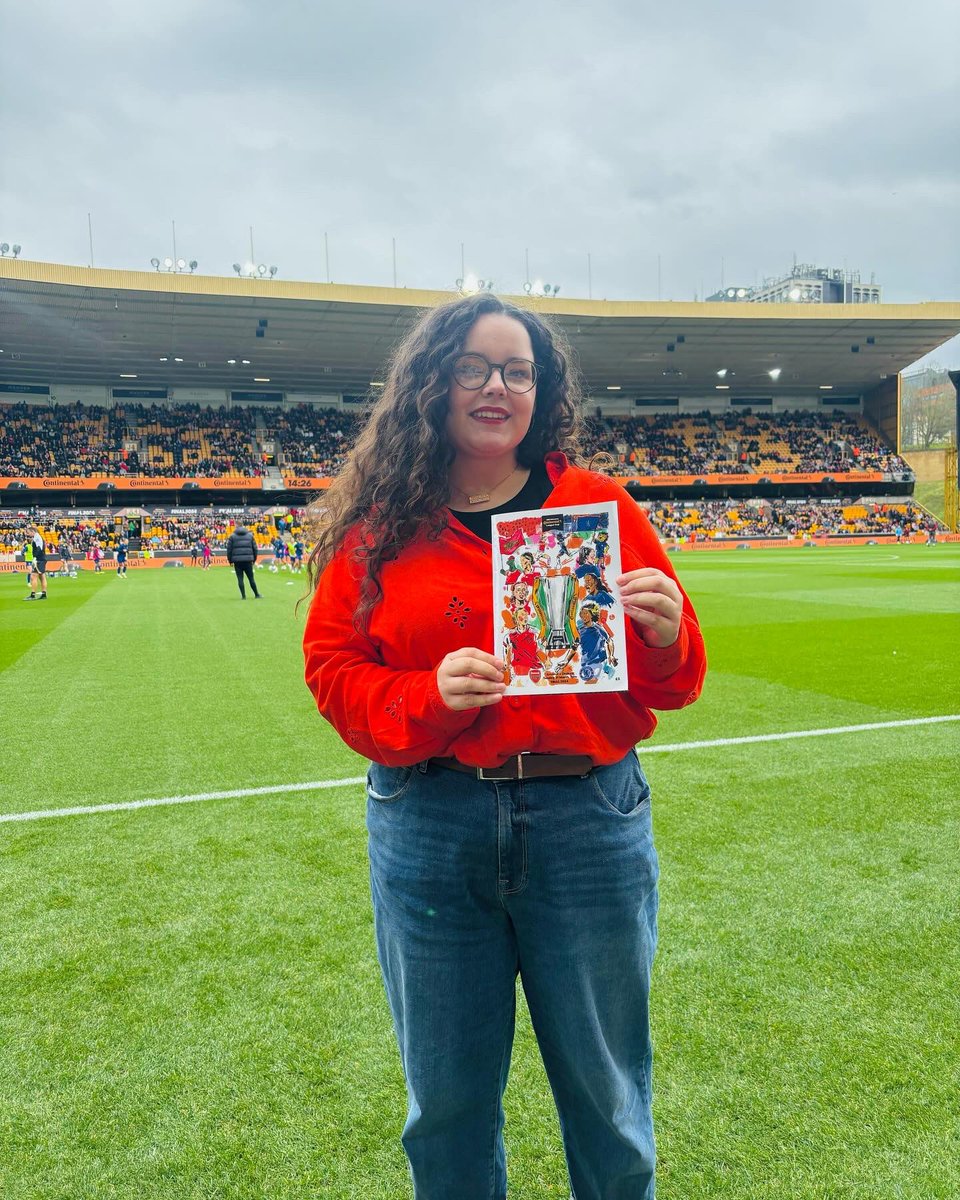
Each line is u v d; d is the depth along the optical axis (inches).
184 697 303.4
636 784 62.7
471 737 56.8
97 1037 101.2
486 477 65.0
